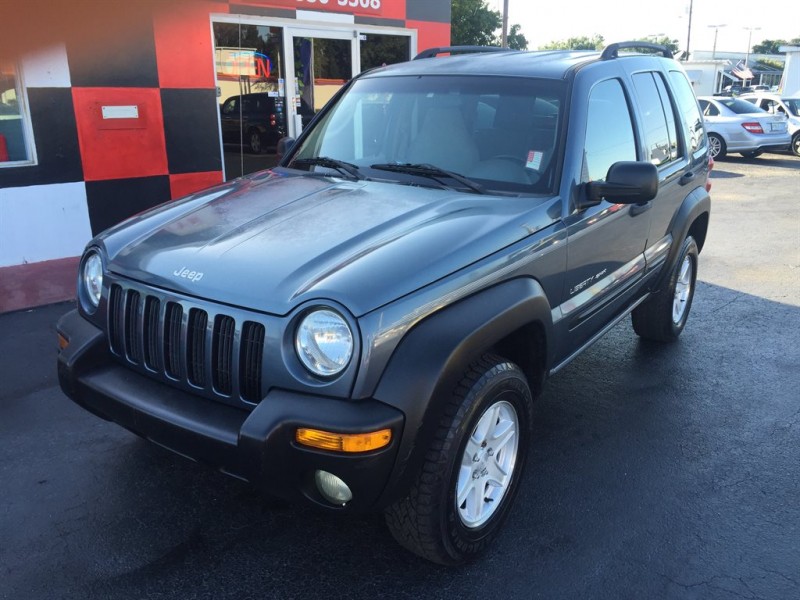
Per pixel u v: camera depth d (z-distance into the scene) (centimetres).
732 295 638
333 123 384
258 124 771
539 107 324
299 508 300
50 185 596
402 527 242
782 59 8512
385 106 365
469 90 345
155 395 248
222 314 231
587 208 317
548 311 280
